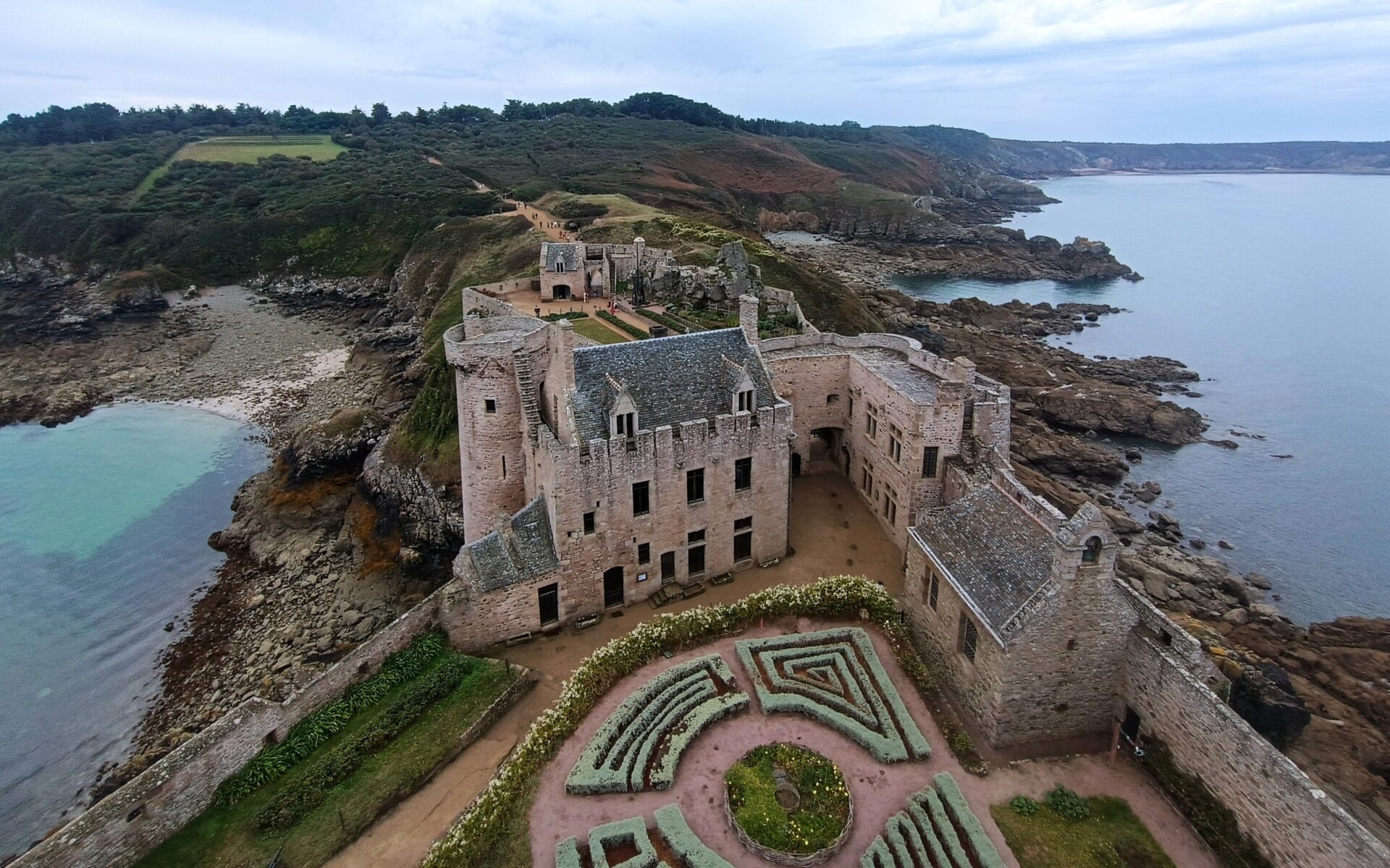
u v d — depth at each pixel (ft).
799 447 224.74
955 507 146.30
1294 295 627.05
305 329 488.44
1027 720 122.83
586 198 585.22
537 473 171.63
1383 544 248.93
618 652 137.28
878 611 149.59
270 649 198.49
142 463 311.06
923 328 443.32
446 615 151.43
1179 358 450.71
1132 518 261.85
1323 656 180.04
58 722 177.47
